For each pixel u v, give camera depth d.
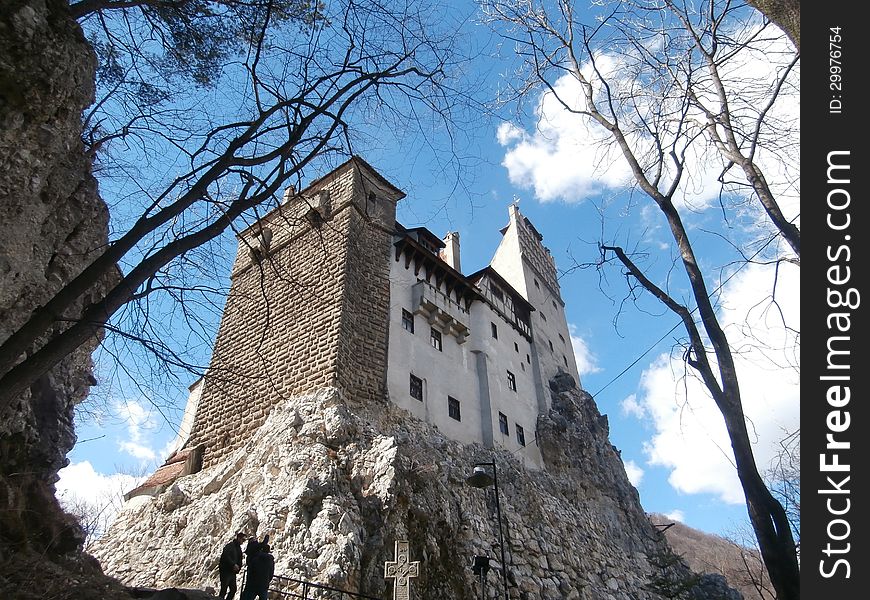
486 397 30.09
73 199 10.51
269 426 22.23
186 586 17.64
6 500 9.12
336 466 19.02
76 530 10.94
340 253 26.28
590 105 8.70
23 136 8.09
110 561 21.06
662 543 36.41
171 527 20.95
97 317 6.25
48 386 11.24
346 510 17.36
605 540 30.86
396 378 25.48
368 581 16.08
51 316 6.01
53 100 8.23
